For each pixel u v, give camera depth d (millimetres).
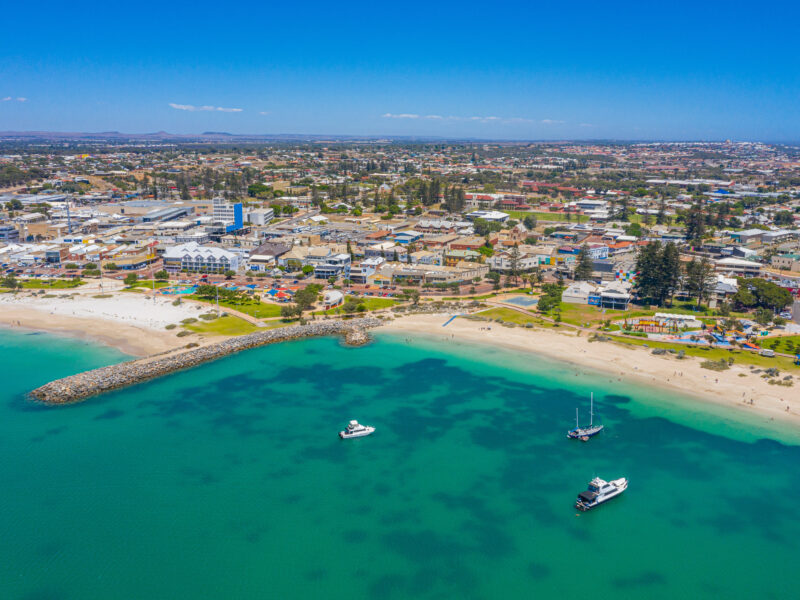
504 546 112875
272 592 100750
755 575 106188
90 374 179750
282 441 148750
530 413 165125
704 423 158500
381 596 100438
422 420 160875
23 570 104250
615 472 136750
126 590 100312
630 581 104750
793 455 143000
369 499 126000
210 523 117312
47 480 129625
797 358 196125
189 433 151500
